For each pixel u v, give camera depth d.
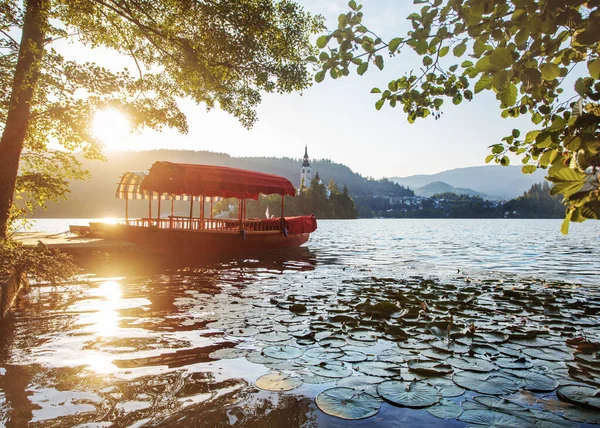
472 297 7.85
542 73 1.98
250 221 21.47
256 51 10.91
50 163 10.08
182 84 12.18
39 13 8.54
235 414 3.05
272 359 4.30
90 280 10.41
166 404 3.20
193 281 10.40
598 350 4.59
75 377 3.77
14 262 7.52
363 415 3.02
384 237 39.97
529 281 10.46
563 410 3.11
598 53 1.96
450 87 2.91
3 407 3.11
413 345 4.77
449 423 2.91
